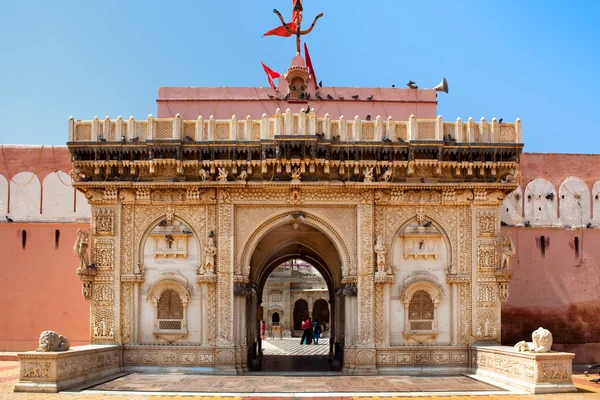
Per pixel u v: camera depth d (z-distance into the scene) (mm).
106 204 21781
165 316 21469
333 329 28328
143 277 21562
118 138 21609
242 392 16906
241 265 21625
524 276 25172
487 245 21828
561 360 17141
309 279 51969
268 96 24719
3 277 24953
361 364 20906
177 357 21078
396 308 21641
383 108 24859
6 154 25766
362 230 21688
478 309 21562
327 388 17672
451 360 21344
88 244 21781
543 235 25453
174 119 21531
